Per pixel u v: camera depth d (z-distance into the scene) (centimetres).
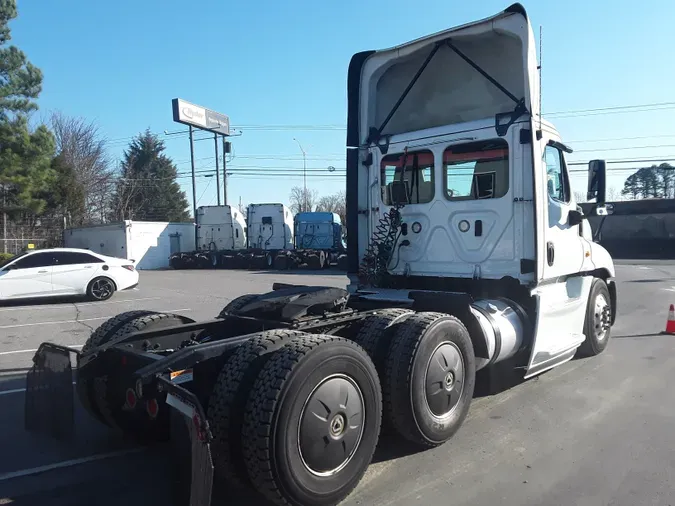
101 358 450
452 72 627
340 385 362
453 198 602
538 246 552
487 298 579
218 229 3434
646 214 3422
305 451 340
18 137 2552
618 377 655
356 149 671
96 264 1541
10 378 700
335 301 482
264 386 332
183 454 361
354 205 671
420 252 625
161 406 406
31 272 1447
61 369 440
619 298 1419
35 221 3797
